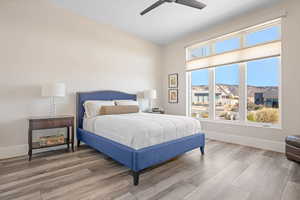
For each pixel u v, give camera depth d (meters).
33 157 2.67
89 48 3.56
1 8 2.60
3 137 2.63
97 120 2.89
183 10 3.13
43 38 2.98
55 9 3.10
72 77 3.33
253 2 2.84
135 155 1.85
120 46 4.10
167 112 5.05
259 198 1.56
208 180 1.91
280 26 2.91
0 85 2.60
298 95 2.67
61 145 3.16
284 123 2.82
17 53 2.74
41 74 2.97
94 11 3.26
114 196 1.60
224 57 3.65
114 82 3.99
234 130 3.51
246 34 3.39
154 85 4.93
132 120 2.39
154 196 1.60
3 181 1.87
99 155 2.78
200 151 2.96
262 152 2.88
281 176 1.99
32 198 1.56
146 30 4.08
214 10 3.12
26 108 2.83
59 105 3.19
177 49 4.72
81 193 1.65
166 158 2.19
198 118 4.22
